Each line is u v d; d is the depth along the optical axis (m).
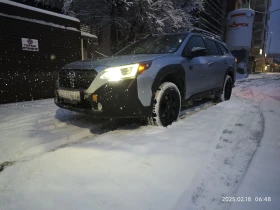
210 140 2.34
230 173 1.67
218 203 1.34
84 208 1.32
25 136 2.64
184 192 1.45
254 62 40.66
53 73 6.02
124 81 2.41
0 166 1.95
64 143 2.51
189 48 3.50
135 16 8.62
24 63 5.27
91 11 8.75
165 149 2.14
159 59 2.81
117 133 2.69
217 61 4.31
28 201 1.41
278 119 3.16
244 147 2.14
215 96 4.88
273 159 1.86
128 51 3.74
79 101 2.58
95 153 2.09
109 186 1.54
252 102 4.82
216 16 24.53
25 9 5.18
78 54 6.74
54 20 5.90
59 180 1.64
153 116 2.77
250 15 22.70
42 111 4.08
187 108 4.13
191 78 3.40
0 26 4.71
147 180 1.60
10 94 5.07
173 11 8.84
